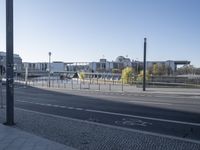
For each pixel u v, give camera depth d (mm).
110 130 11414
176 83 51969
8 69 12219
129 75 57156
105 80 63688
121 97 28672
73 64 114625
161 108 19250
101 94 33375
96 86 50875
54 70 114438
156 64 92375
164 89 43000
